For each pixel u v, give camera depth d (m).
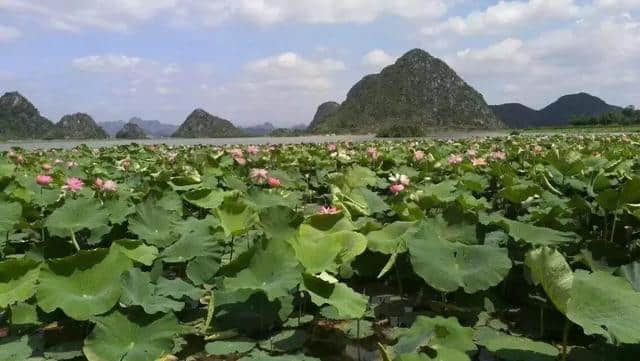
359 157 14.35
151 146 25.84
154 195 7.42
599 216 6.42
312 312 4.81
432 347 3.49
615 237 6.05
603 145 18.55
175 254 5.27
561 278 3.36
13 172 10.58
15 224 6.22
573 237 5.26
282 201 7.68
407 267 5.29
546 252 3.47
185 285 4.92
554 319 4.44
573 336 4.30
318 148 20.27
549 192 7.34
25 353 4.09
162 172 10.60
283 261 4.59
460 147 20.00
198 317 4.88
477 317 4.61
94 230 5.91
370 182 9.23
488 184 9.76
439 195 7.32
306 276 4.10
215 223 6.24
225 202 5.58
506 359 3.76
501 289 5.06
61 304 3.89
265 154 15.77
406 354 3.29
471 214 5.55
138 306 4.09
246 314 4.47
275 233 5.62
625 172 8.58
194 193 7.41
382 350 3.43
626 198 5.50
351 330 4.48
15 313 4.28
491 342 3.90
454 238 5.37
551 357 3.65
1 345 4.23
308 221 5.44
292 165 13.16
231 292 4.64
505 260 4.48
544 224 5.80
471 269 4.48
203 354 4.23
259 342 4.24
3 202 6.18
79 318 3.84
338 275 5.34
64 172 11.71
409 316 4.66
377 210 6.93
